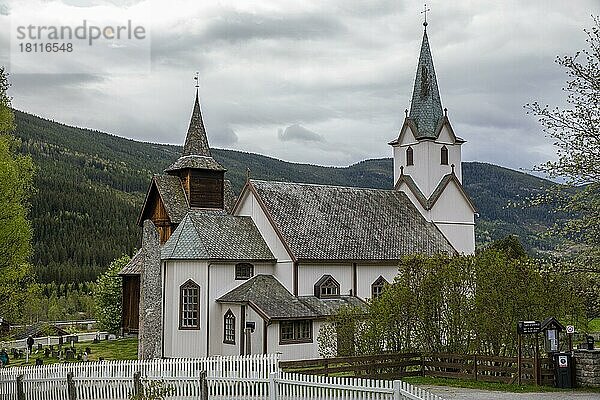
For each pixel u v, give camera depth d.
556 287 34.31
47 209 169.75
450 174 65.56
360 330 37.59
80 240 163.25
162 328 51.25
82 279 149.12
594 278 29.16
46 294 132.62
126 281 70.44
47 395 32.62
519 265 34.94
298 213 56.47
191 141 68.81
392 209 62.25
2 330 59.41
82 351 59.97
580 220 29.09
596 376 31.11
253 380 27.66
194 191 67.56
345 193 60.88
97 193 188.38
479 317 34.38
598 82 29.72
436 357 35.12
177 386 29.66
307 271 53.12
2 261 40.22
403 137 67.06
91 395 31.39
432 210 63.69
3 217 39.72
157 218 67.69
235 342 50.03
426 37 68.06
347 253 55.16
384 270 56.94
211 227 53.75
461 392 30.41
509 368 32.50
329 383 25.11
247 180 57.41
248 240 54.47
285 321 48.78
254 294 50.00
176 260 51.53
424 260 36.62
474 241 66.19
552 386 31.67
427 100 66.62
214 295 51.31
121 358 54.50
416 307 35.91
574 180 29.62
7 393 33.59
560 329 32.53
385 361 34.56
